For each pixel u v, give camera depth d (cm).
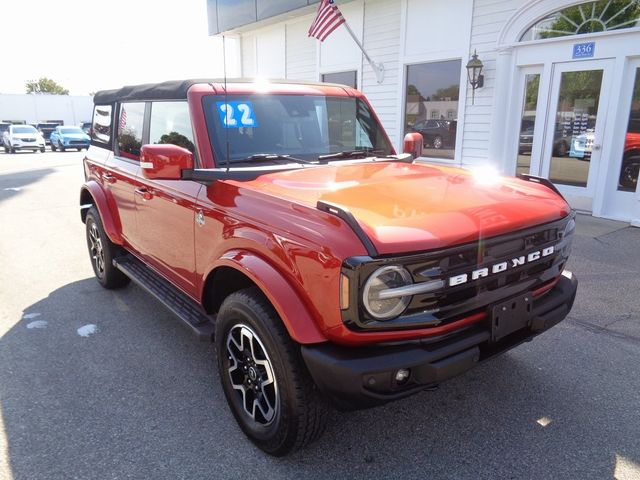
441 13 971
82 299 500
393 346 227
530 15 829
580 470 257
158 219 369
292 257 236
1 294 515
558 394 326
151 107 390
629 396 322
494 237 240
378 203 253
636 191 745
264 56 1529
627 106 753
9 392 333
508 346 263
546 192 312
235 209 278
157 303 488
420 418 302
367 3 1134
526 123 887
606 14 752
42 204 1034
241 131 336
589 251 620
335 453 272
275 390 251
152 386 340
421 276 219
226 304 274
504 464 262
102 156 493
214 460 267
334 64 1260
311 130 369
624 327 421
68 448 277
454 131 1005
